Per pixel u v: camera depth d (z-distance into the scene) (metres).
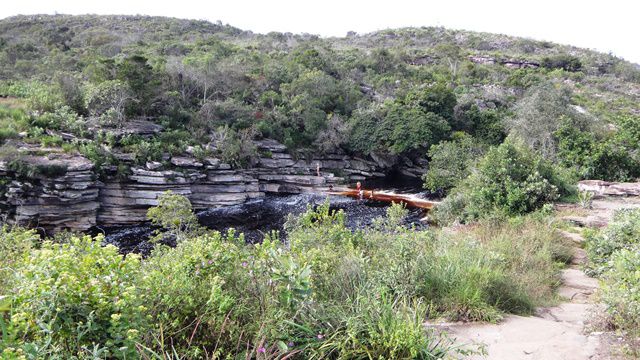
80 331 2.80
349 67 56.19
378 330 3.78
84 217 22.17
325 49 65.00
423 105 39.53
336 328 3.79
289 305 3.80
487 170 17.06
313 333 3.63
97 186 22.83
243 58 50.81
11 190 20.03
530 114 31.47
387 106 40.25
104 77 30.75
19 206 20.41
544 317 6.11
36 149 22.28
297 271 3.98
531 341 4.84
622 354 4.39
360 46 84.12
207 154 28.41
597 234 10.03
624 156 22.22
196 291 3.62
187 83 36.69
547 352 4.53
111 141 24.89
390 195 29.86
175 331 3.32
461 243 8.16
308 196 30.95
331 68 50.38
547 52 83.31
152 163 25.03
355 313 4.02
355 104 43.00
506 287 6.41
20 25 78.62
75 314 2.80
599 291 6.73
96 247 3.44
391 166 39.97
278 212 26.64
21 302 2.75
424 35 94.00
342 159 38.06
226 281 3.95
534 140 28.69
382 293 4.29
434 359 3.70
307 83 40.56
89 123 26.22
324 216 9.34
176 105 32.75
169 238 19.88
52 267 2.92
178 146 28.00
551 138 28.33
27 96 31.02
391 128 37.38
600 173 22.17
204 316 3.42
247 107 34.91
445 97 39.81
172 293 3.43
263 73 43.09
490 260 7.38
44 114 25.59
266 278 4.02
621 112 44.84
